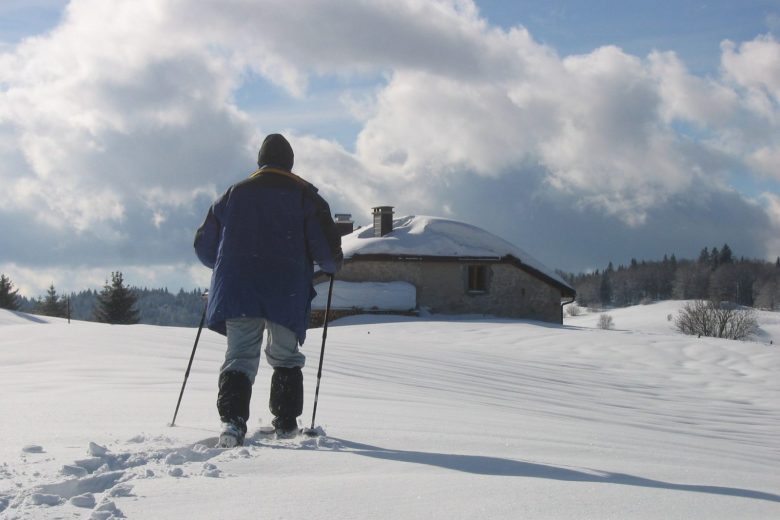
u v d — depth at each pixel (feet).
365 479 9.87
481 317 115.44
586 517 8.23
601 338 81.71
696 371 62.23
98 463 10.39
